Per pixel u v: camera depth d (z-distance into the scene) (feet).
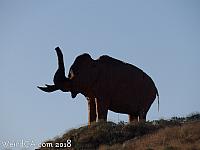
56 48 272.72
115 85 270.87
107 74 271.08
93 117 270.05
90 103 270.87
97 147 246.88
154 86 282.36
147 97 277.23
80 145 249.55
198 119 272.31
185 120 272.92
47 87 270.46
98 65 271.69
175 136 242.58
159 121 265.95
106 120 266.57
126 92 271.90
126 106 272.10
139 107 274.57
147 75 280.92
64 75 271.08
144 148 230.48
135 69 277.44
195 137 238.27
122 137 252.21
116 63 274.77
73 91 269.85
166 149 225.35
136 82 274.98
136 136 251.39
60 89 270.46
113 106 271.49
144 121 262.26
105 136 252.42
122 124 263.70
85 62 270.26
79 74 268.82
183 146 226.79
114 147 238.89
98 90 269.23
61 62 272.10
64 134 260.83
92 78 269.23
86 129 260.21
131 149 233.96
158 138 241.76
